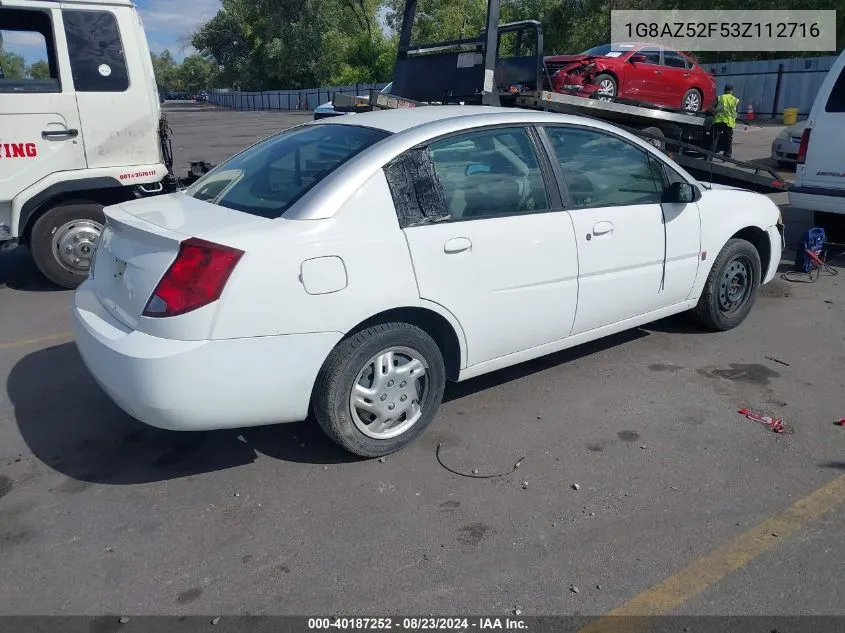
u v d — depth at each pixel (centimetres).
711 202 496
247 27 6769
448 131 371
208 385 306
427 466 359
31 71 623
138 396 306
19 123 616
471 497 332
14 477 354
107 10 634
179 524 315
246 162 407
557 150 412
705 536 302
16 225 635
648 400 428
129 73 655
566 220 405
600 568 283
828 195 700
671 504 324
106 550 298
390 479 347
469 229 365
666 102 1320
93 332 333
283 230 317
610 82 1209
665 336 533
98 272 372
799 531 304
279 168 374
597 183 429
